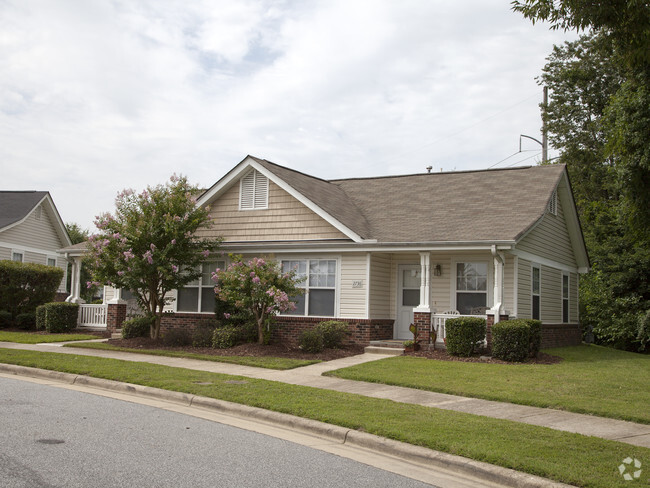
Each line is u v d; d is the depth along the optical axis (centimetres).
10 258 3231
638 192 1295
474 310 1775
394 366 1385
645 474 630
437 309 1831
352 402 965
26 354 1455
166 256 1766
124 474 596
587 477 614
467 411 953
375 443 754
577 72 3344
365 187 2328
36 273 2402
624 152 1294
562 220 2222
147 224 1745
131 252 1720
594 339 2697
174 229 1739
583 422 897
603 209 2969
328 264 1847
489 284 1780
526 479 619
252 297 1630
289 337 1853
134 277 1719
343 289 1811
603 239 2864
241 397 989
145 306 1883
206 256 1881
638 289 2448
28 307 2378
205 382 1131
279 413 895
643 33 916
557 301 2152
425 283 1705
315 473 638
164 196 1825
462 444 723
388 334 1866
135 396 1072
